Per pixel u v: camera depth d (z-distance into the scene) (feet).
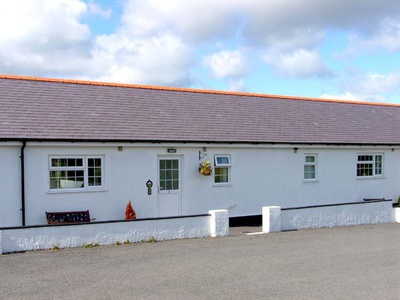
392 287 25.68
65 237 35.99
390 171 70.64
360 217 52.90
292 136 61.46
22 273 28.07
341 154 65.51
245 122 61.72
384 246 38.34
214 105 64.44
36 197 44.52
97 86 58.95
